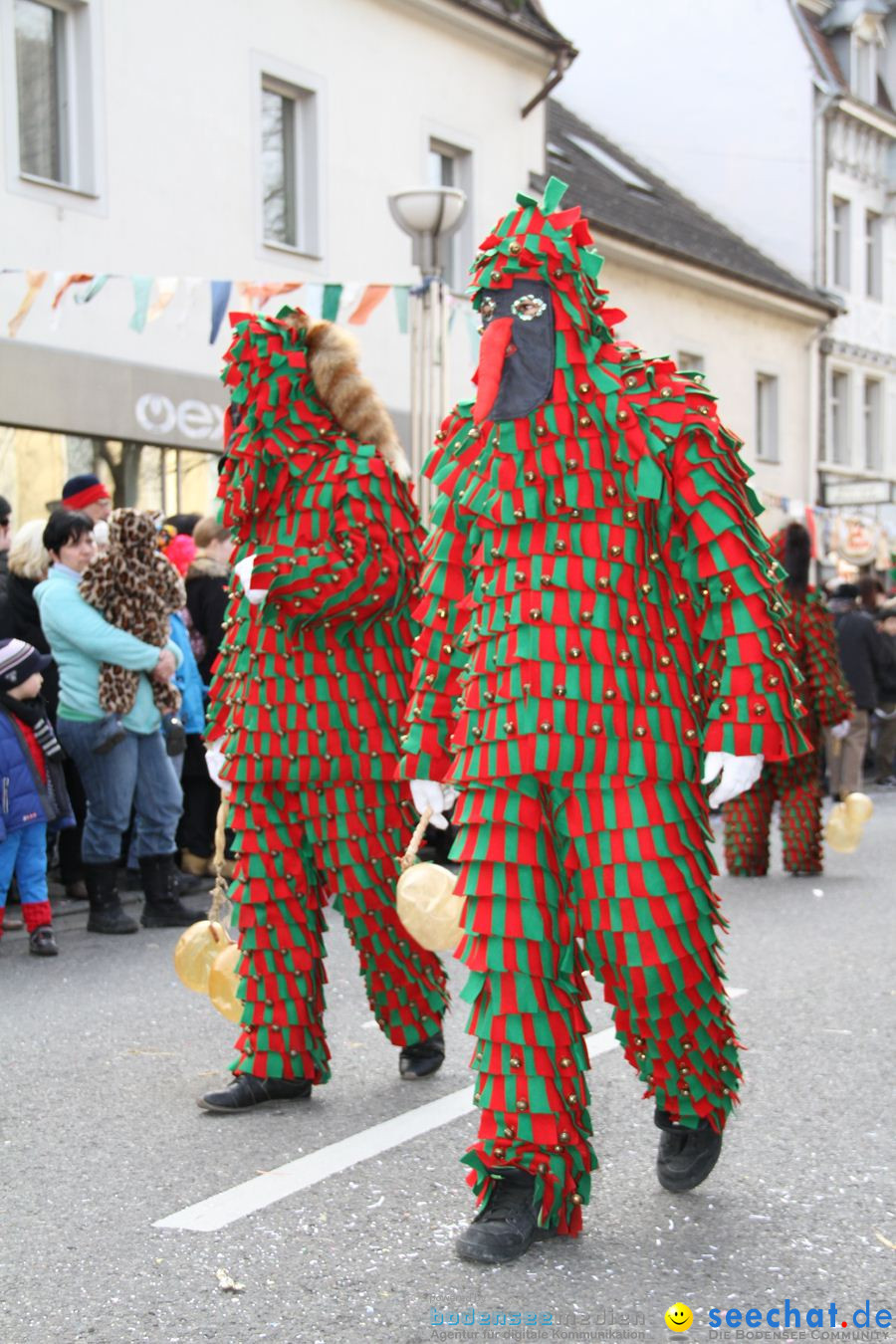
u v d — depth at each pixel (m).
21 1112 4.00
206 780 7.88
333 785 3.88
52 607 6.41
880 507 23.28
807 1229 3.10
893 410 26.78
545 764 2.80
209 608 7.91
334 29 13.76
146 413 11.93
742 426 21.94
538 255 2.85
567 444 2.86
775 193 24.67
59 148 11.45
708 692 2.96
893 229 26.70
